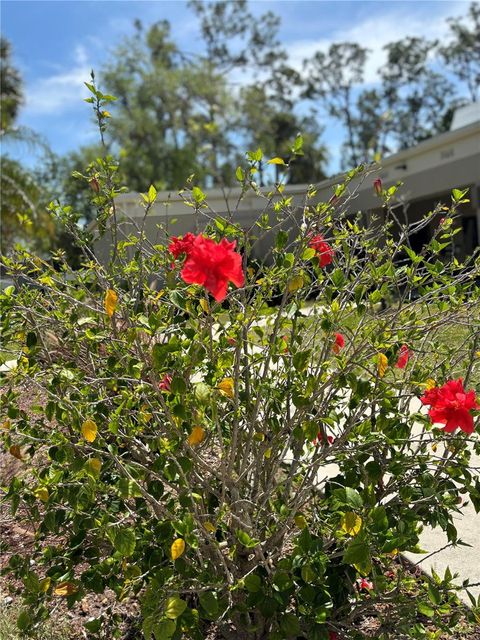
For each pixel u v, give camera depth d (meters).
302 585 2.06
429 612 1.99
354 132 36.28
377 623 2.48
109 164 2.51
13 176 14.97
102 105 2.46
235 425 2.08
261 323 2.82
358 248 2.56
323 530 2.36
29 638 2.56
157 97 28.17
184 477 1.95
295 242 2.21
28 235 15.21
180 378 1.94
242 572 2.29
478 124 11.68
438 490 2.25
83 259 2.84
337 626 2.20
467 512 3.29
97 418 2.21
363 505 1.97
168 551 2.06
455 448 2.29
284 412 2.34
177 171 26.28
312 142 33.66
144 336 2.38
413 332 2.30
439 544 2.98
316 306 2.51
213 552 2.22
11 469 3.71
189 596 2.55
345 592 2.25
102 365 2.54
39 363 2.65
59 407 2.19
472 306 2.44
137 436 2.38
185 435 2.01
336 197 2.29
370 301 2.21
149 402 2.10
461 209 12.58
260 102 29.75
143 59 29.42
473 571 2.72
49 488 2.22
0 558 3.21
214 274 1.83
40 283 2.46
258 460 2.26
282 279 2.17
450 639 2.37
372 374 2.14
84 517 2.23
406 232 2.62
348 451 2.13
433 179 13.05
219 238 2.41
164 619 1.82
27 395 3.05
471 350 2.45
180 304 2.03
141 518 2.37
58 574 2.34
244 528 2.16
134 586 2.29
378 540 1.83
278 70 34.91
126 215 2.76
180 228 3.01
